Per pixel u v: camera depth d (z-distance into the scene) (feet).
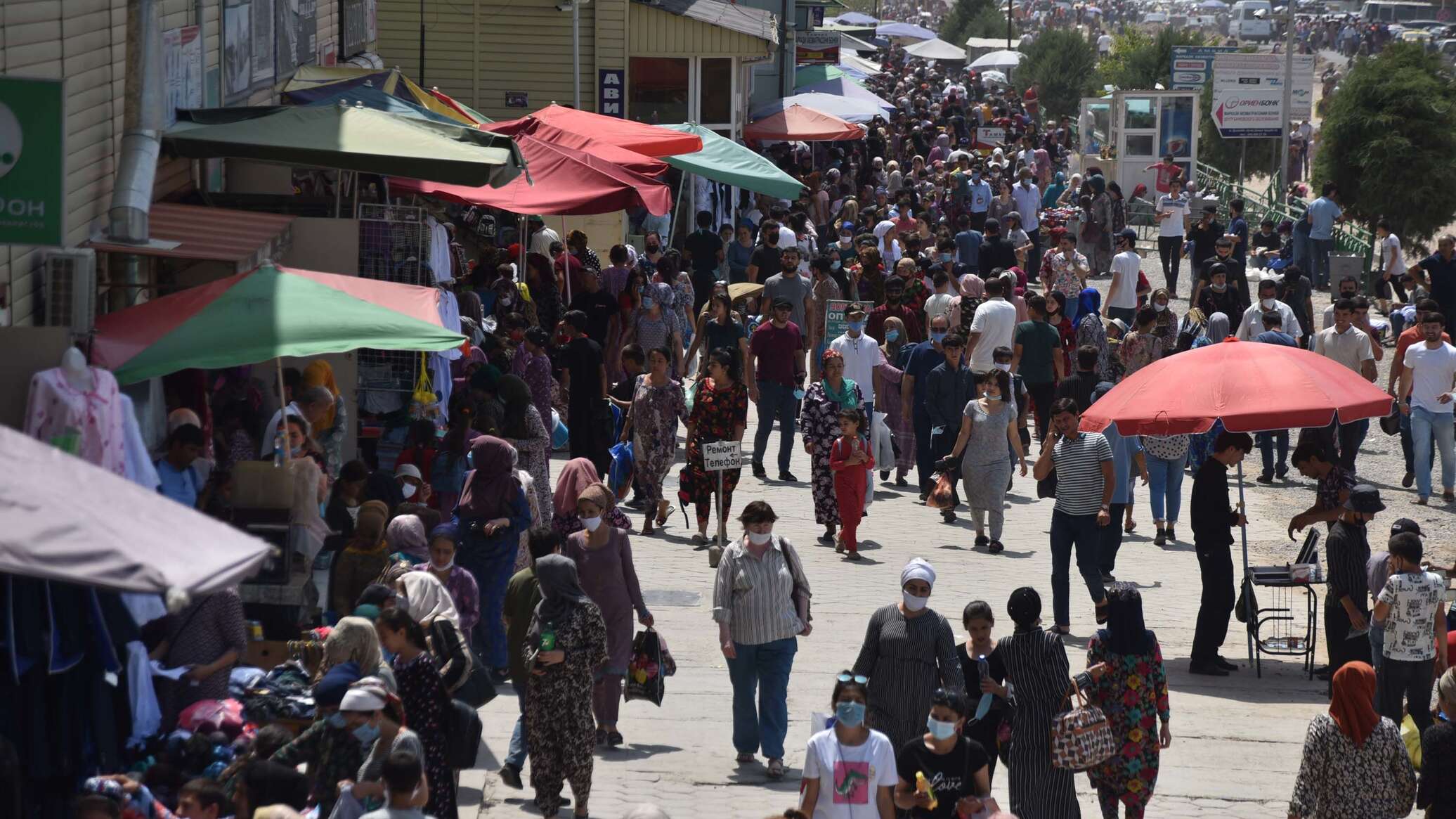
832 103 469.98
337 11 253.03
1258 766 124.16
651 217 337.93
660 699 118.93
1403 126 475.31
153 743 96.02
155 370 110.32
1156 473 198.90
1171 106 553.64
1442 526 214.28
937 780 92.32
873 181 479.00
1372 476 245.24
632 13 356.79
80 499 66.54
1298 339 273.54
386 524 123.54
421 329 117.39
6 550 62.85
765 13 403.54
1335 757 101.50
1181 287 425.69
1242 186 564.71
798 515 198.90
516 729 111.04
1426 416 224.33
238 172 185.98
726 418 178.91
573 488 139.85
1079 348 223.10
